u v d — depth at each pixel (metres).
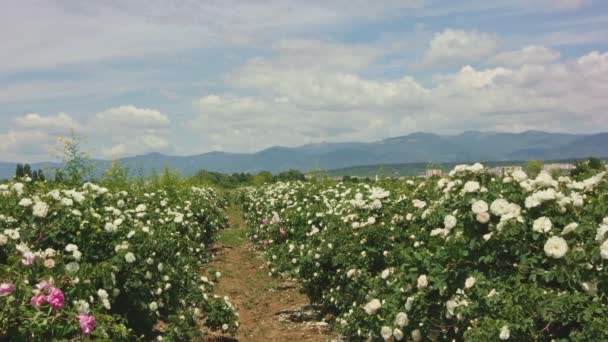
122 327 4.28
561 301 3.65
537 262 4.07
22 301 3.55
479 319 4.14
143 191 13.90
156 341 6.27
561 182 5.09
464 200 4.71
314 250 8.48
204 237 16.50
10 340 3.43
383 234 7.10
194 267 9.07
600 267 3.77
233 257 16.06
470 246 4.48
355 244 7.27
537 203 4.34
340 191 12.73
